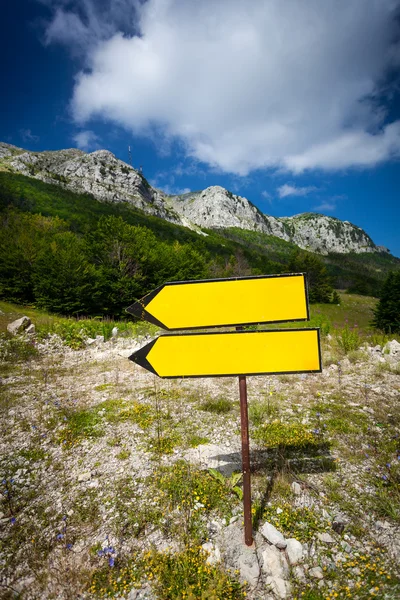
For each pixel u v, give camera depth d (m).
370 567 2.05
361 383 5.66
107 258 27.45
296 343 2.12
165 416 4.50
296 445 3.60
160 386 5.95
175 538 2.40
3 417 4.70
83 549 2.35
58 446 3.87
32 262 26.89
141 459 3.47
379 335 10.06
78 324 12.55
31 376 6.91
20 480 3.22
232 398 5.22
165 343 2.23
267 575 2.06
